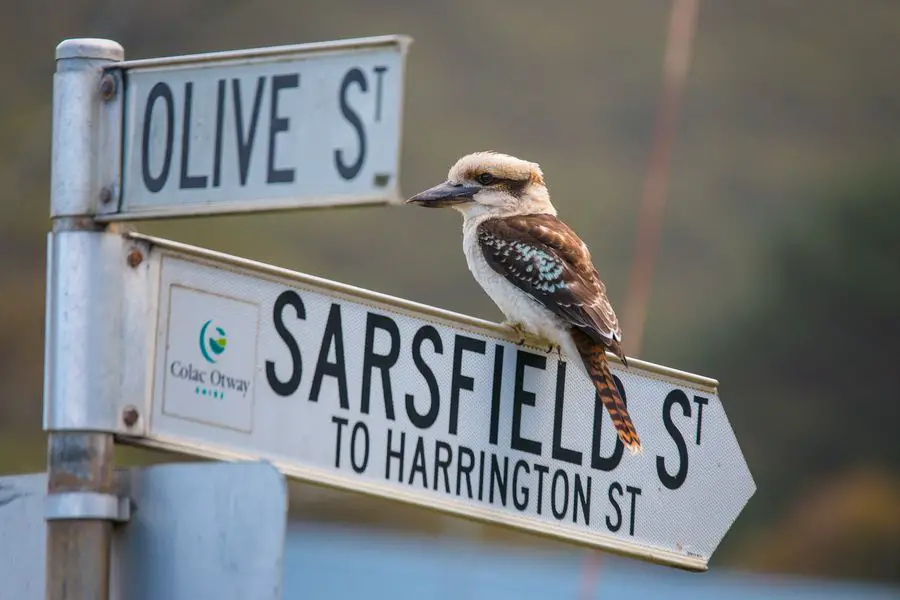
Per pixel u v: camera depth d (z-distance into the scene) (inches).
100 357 180.2
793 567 1338.6
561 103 1609.3
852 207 1523.1
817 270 1476.4
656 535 253.0
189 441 187.2
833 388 1461.6
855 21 1878.7
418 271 1314.0
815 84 1828.2
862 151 1724.9
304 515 820.6
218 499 172.1
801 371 1456.7
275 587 167.3
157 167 181.0
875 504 1389.0
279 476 168.7
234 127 177.3
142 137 182.1
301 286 203.0
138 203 181.3
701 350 1449.3
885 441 1418.6
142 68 182.4
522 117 1603.1
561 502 241.0
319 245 1311.5
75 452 178.5
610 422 247.3
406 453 217.2
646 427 256.5
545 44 1653.5
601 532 245.4
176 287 187.5
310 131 172.9
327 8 1620.3
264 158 175.5
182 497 174.7
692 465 260.2
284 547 168.1
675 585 700.7
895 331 1475.1
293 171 173.6
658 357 1437.0
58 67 184.7
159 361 184.9
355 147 170.2
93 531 176.4
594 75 1594.5
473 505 226.7
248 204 175.6
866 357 1465.3
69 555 176.4
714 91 1786.4
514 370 236.7
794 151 1727.4
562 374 243.0
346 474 207.3
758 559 1360.7
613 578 688.4
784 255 1491.1
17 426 1080.2
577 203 1450.5
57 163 183.5
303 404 202.1
